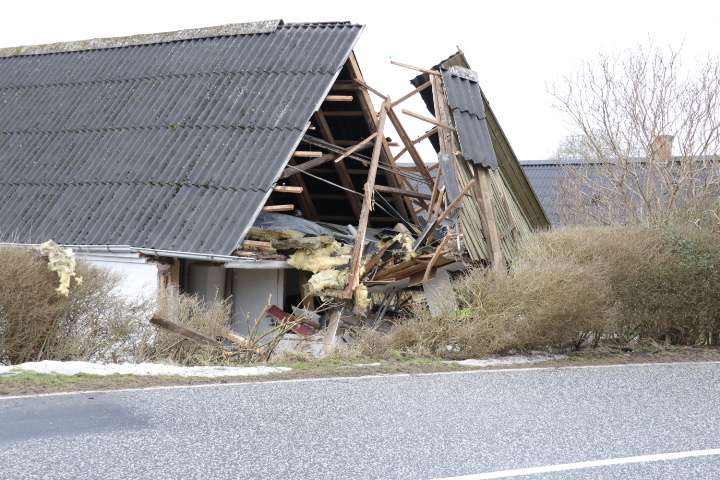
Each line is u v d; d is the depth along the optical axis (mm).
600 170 23328
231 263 16172
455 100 18891
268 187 15664
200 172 16641
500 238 18656
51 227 16875
